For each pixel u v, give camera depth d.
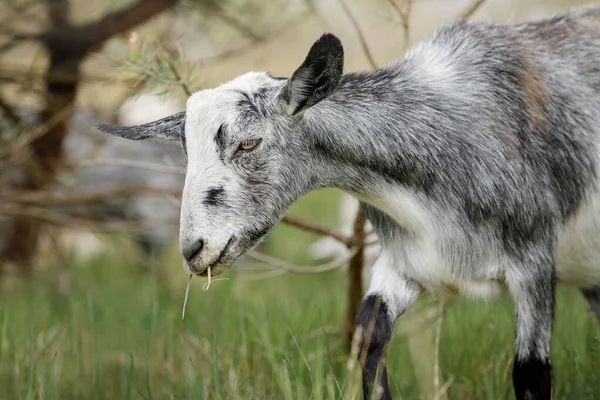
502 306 14.41
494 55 11.27
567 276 12.28
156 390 13.45
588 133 11.33
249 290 19.44
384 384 10.81
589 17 12.05
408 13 13.94
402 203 10.90
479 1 13.66
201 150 10.03
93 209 22.20
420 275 11.27
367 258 18.75
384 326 11.10
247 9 19.06
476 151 10.80
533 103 11.10
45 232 22.11
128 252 23.00
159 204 22.70
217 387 10.80
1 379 13.12
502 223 10.88
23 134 18.67
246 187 10.09
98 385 13.47
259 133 10.07
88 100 20.09
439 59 11.28
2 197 18.52
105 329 16.36
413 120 10.80
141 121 20.47
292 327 14.52
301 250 23.83
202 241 9.86
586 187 11.39
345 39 20.50
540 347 10.98
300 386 10.36
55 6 18.64
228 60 19.53
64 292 19.92
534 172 10.95
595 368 12.11
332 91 9.92
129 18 18.08
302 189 10.55
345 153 10.66
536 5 17.61
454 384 12.69
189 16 18.80
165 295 19.08
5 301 18.94
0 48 18.52
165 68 13.07
